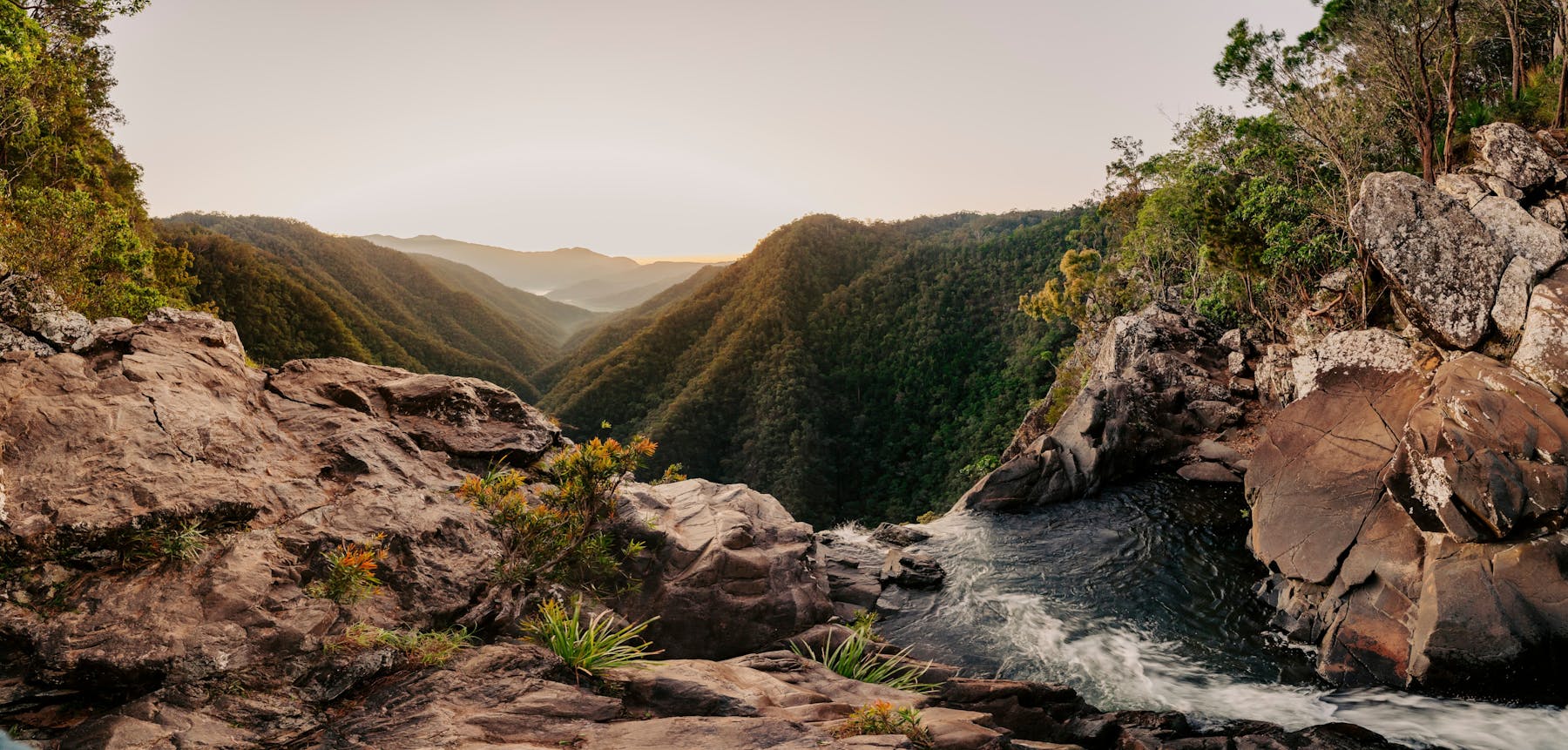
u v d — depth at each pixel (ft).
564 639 18.43
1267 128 69.67
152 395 20.39
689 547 29.09
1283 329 75.56
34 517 15.26
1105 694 29.19
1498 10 64.64
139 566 15.88
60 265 38.27
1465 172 48.32
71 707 13.39
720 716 16.42
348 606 17.02
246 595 15.81
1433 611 28.71
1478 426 31.65
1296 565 36.14
